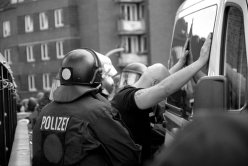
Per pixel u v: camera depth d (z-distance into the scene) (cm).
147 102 406
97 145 352
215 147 120
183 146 124
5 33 6016
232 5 366
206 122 125
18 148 690
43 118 374
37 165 376
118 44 5591
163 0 5606
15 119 1158
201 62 397
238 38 351
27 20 5850
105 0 5528
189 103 452
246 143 120
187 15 521
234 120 124
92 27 5534
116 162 356
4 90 724
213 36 393
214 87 304
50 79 5747
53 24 5678
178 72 400
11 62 6019
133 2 5628
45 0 5712
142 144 434
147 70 443
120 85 631
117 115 408
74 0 5606
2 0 6028
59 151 360
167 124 551
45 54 5772
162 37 5609
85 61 375
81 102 364
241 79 341
